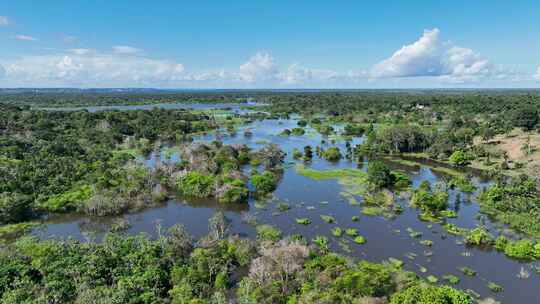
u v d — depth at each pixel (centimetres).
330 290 4078
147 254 4709
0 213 6506
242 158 11088
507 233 6366
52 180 7956
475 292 4625
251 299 4019
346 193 8444
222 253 5047
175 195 8194
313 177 9712
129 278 4228
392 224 6706
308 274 4441
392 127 13575
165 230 6297
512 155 11256
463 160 10850
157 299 3994
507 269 5212
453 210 7444
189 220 6869
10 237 6075
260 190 8394
